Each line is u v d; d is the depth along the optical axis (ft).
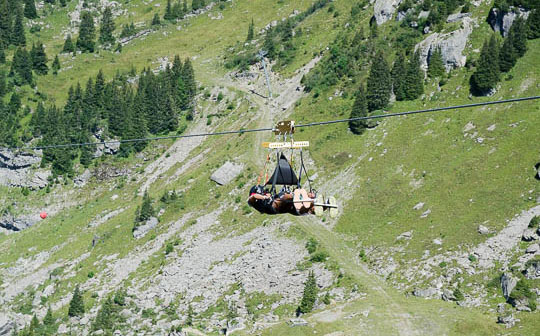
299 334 371.97
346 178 552.41
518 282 370.12
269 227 517.14
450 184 497.87
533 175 470.80
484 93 579.07
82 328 482.69
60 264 584.40
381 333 362.12
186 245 538.06
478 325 353.51
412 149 554.87
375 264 444.96
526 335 334.85
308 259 464.65
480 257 414.00
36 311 530.27
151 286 504.43
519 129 525.75
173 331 423.64
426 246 443.32
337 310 396.16
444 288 400.06
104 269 551.18
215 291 470.39
